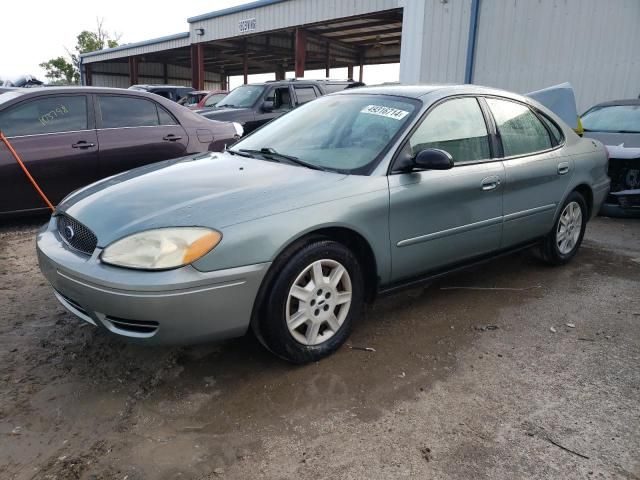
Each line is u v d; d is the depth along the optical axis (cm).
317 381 265
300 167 308
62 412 238
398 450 216
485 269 445
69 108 547
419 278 331
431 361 288
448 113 342
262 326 261
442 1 1130
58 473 200
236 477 200
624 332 330
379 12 1500
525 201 385
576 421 237
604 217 659
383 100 347
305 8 1738
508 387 264
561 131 437
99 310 238
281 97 1043
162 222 242
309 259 264
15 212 522
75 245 264
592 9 921
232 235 240
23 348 294
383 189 292
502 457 213
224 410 240
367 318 343
